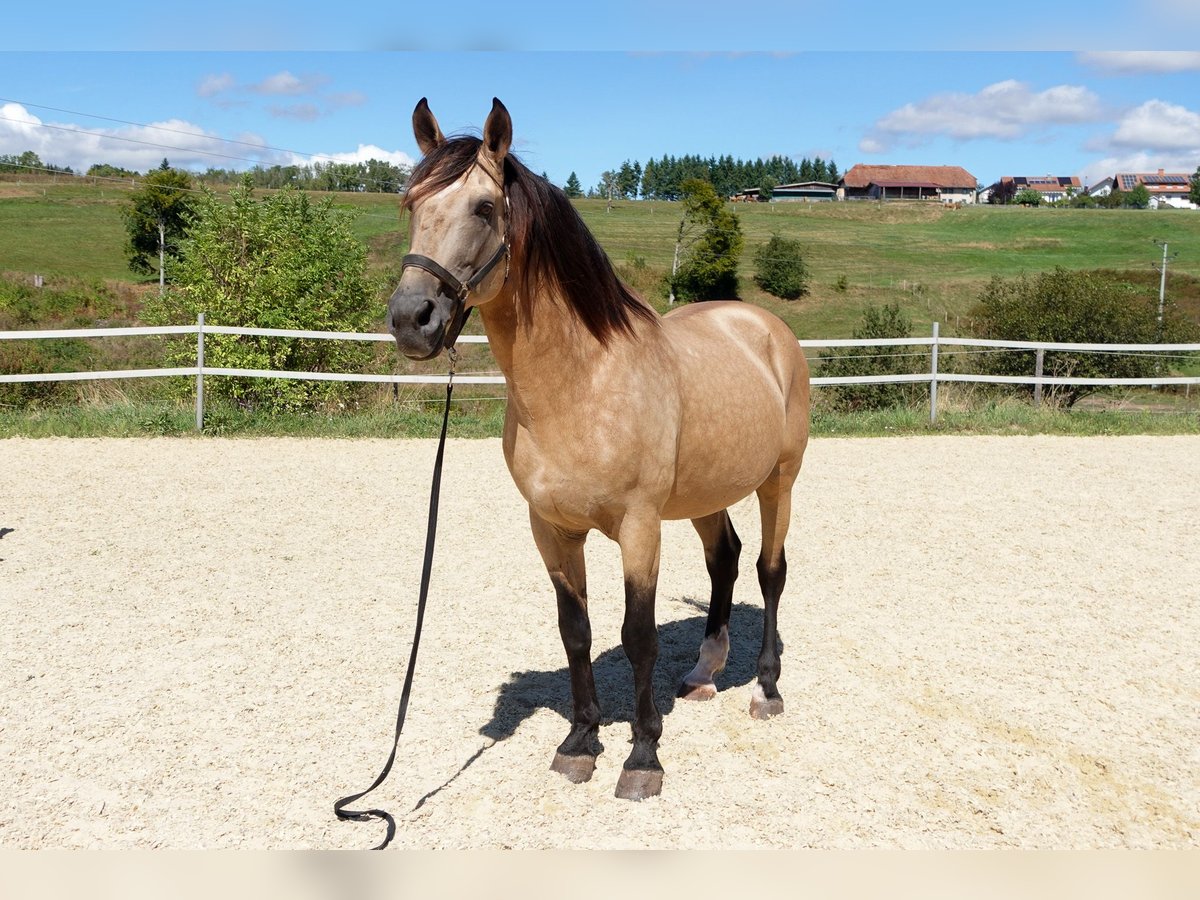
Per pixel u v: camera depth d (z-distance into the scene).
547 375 2.93
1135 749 3.56
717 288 46.09
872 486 8.80
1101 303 15.87
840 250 61.97
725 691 4.15
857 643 4.71
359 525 7.17
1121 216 77.25
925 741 3.62
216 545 6.52
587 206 87.75
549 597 5.50
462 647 4.66
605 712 3.95
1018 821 3.07
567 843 2.95
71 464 9.26
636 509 3.09
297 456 10.03
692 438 3.33
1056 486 8.80
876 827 3.03
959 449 10.98
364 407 13.30
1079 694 4.07
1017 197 120.12
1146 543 6.71
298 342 12.91
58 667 4.32
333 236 13.72
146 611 5.12
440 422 11.88
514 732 3.74
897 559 6.31
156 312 13.30
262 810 3.14
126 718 3.80
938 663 4.43
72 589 5.48
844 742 3.62
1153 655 4.54
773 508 4.05
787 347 4.16
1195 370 17.92
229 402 12.55
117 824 3.05
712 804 3.16
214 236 13.10
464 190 2.72
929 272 54.00
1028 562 6.23
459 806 3.17
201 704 3.95
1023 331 15.75
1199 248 62.19
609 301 3.01
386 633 4.84
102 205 61.19
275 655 4.52
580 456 2.98
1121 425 12.52
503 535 6.93
